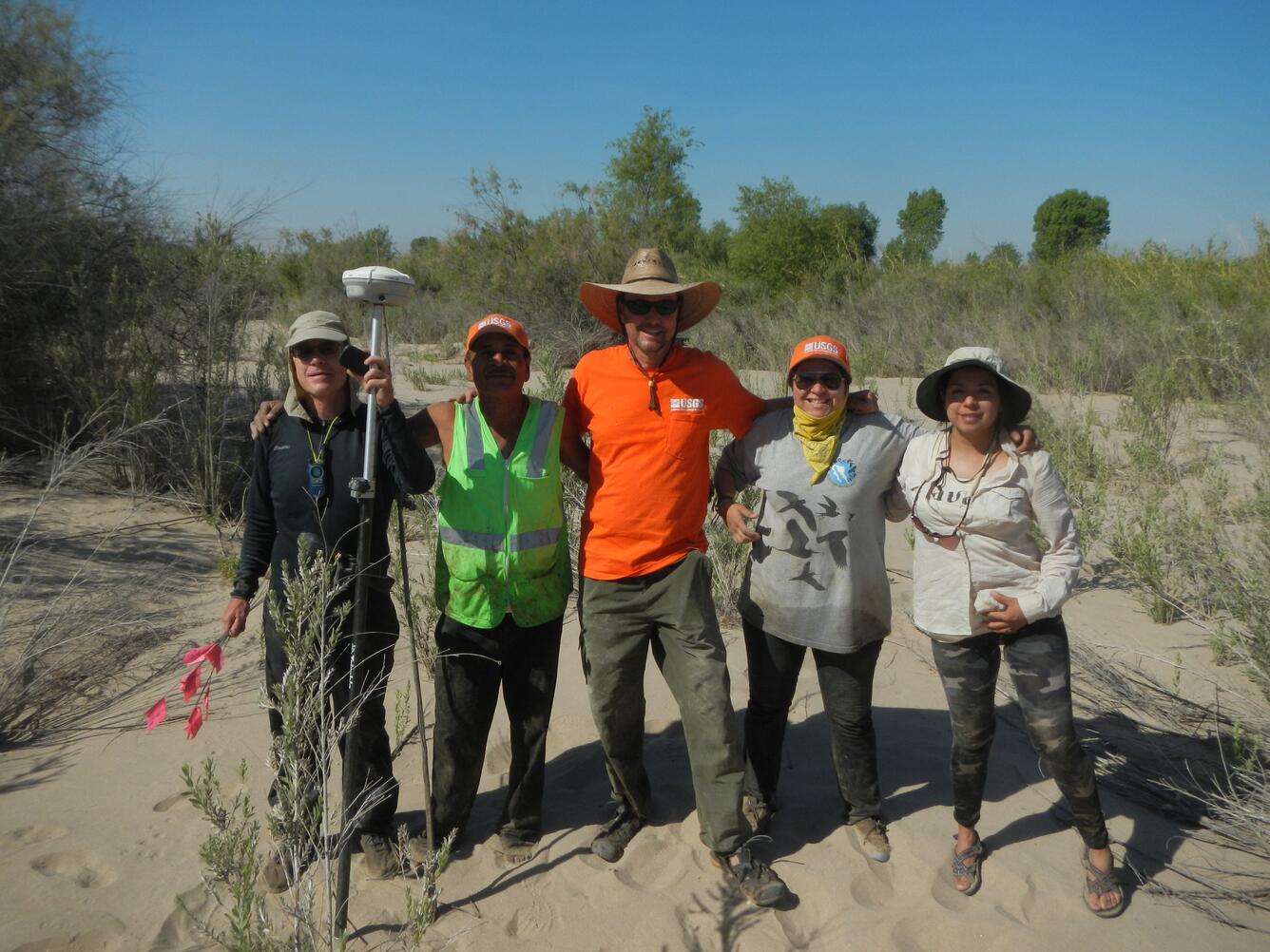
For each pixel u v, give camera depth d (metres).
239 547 6.43
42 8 8.53
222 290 8.00
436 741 3.20
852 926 2.94
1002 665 4.71
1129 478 7.57
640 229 16.70
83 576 5.62
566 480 5.68
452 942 2.84
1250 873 3.15
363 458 2.97
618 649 3.13
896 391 11.13
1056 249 18.48
